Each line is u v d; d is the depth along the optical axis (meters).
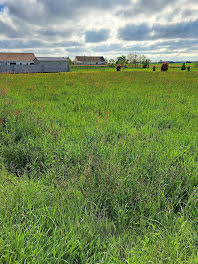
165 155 3.99
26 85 16.20
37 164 3.91
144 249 1.96
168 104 9.07
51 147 4.38
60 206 2.61
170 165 3.54
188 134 5.30
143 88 15.02
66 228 2.26
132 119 6.85
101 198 2.85
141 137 4.92
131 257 1.89
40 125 5.72
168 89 14.29
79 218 2.46
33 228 2.20
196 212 2.67
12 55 64.62
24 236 2.08
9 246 1.93
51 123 5.87
